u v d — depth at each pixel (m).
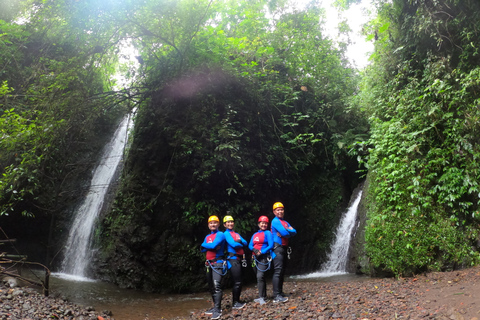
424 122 7.31
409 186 7.07
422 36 7.65
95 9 8.19
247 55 10.88
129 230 8.91
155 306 7.01
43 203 11.00
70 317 5.07
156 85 9.34
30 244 11.20
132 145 9.88
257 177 9.23
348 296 5.70
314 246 10.55
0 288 5.79
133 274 8.74
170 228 8.69
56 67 8.98
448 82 7.02
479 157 6.30
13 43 11.15
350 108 11.01
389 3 8.62
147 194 9.02
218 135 8.69
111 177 11.59
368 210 8.41
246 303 6.17
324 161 11.12
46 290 6.16
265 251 6.00
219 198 8.80
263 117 10.08
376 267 7.56
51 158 10.06
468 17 6.91
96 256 9.72
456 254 6.45
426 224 6.88
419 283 6.04
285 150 10.31
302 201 10.62
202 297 7.77
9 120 7.59
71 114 8.73
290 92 10.97
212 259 5.69
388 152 7.67
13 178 7.91
